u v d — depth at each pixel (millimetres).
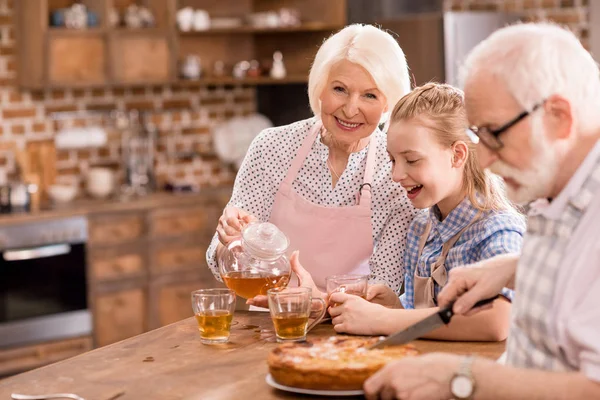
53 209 5207
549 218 1593
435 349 1928
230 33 6449
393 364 1562
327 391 1634
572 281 1526
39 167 5598
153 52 5844
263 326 2193
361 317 2031
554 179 1559
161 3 5941
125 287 5430
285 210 2686
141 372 1839
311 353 1720
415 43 5762
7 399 1706
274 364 1686
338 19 6086
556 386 1461
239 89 6586
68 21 5566
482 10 6582
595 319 1474
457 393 1506
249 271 2170
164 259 5586
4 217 4926
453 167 2143
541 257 1604
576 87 1507
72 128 5848
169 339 2098
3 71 5551
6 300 4961
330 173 2674
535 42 1510
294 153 2703
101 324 5336
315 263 2648
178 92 6293
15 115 5613
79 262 5219
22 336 5027
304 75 6211
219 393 1685
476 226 2143
